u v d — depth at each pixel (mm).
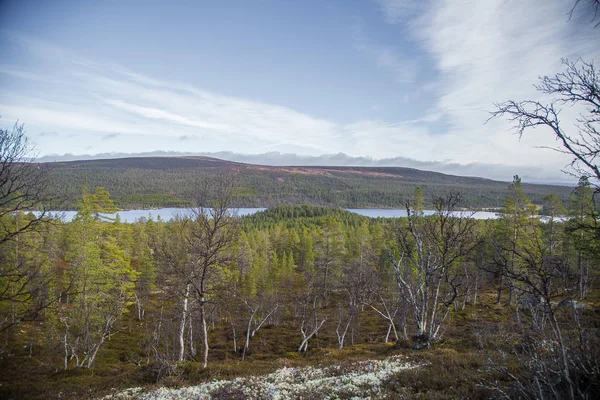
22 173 13984
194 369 17438
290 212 139625
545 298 6777
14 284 17812
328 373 14828
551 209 35312
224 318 46250
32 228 15398
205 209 19578
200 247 19234
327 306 50469
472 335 21859
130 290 44844
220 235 19844
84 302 27844
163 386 15086
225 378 15820
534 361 8211
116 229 38688
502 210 36062
